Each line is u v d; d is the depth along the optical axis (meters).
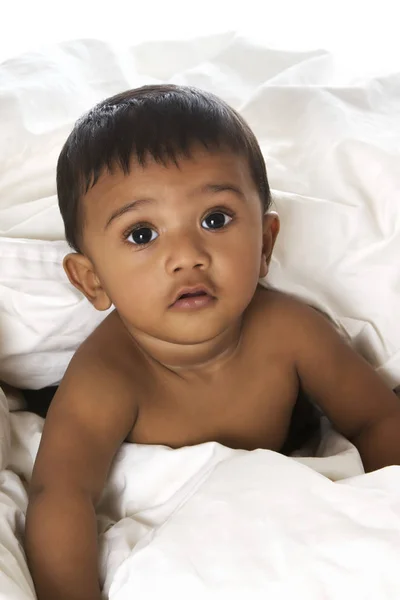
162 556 0.67
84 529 0.80
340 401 0.96
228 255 0.81
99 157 0.82
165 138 0.80
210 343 0.90
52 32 1.67
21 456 0.93
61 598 0.77
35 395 1.10
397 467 0.73
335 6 1.67
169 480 0.85
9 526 0.78
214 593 0.64
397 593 0.63
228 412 0.94
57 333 0.98
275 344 0.95
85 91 1.18
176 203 0.79
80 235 0.87
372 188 0.97
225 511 0.70
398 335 0.97
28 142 1.06
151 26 1.67
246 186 0.83
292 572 0.64
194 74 1.24
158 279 0.80
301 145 1.03
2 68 1.17
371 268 0.96
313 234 0.97
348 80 1.25
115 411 0.89
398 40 1.59
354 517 0.68
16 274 0.95
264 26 1.66
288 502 0.70
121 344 0.93
